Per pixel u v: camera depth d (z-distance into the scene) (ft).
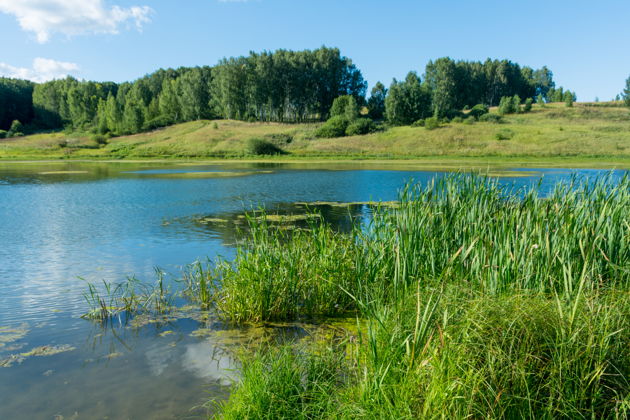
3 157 187.11
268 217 46.26
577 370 9.34
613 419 8.82
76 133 299.79
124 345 15.97
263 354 14.57
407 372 9.57
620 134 202.18
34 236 37.06
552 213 17.53
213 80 339.36
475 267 15.88
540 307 10.75
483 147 186.60
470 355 9.53
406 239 17.71
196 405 11.91
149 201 60.08
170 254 30.76
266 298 18.24
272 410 9.96
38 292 22.50
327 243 21.95
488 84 409.08
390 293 16.42
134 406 11.88
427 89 283.59
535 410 9.00
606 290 12.80
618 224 16.67
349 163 153.89
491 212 18.92
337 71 332.60
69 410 11.71
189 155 194.49
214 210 52.19
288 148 208.95
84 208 53.36
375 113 321.52
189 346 15.83
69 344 16.10
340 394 10.21
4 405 11.98
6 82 413.80
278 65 299.79
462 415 8.71
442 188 20.22
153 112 325.83
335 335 16.17
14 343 16.19
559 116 277.85
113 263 28.40
